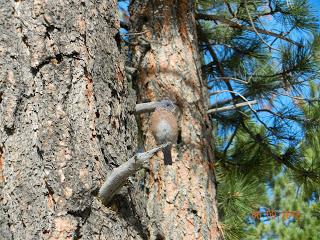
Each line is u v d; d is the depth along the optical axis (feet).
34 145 14.76
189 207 25.29
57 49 15.83
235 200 33.76
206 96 29.19
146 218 16.26
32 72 15.48
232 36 36.40
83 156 14.90
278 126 35.37
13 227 14.07
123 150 16.03
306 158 36.47
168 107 26.07
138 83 28.71
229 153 36.73
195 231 24.91
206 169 26.50
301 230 47.83
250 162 36.37
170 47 28.99
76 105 15.43
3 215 14.21
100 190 14.87
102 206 14.88
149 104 18.16
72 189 14.48
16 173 14.51
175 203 25.32
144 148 27.20
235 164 36.47
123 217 15.29
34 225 14.07
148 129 27.35
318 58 33.99
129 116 17.19
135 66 29.04
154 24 29.53
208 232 25.13
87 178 14.73
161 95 27.84
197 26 35.60
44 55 15.66
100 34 16.83
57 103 15.28
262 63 35.60
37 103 15.19
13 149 14.74
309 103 35.01
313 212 48.96
